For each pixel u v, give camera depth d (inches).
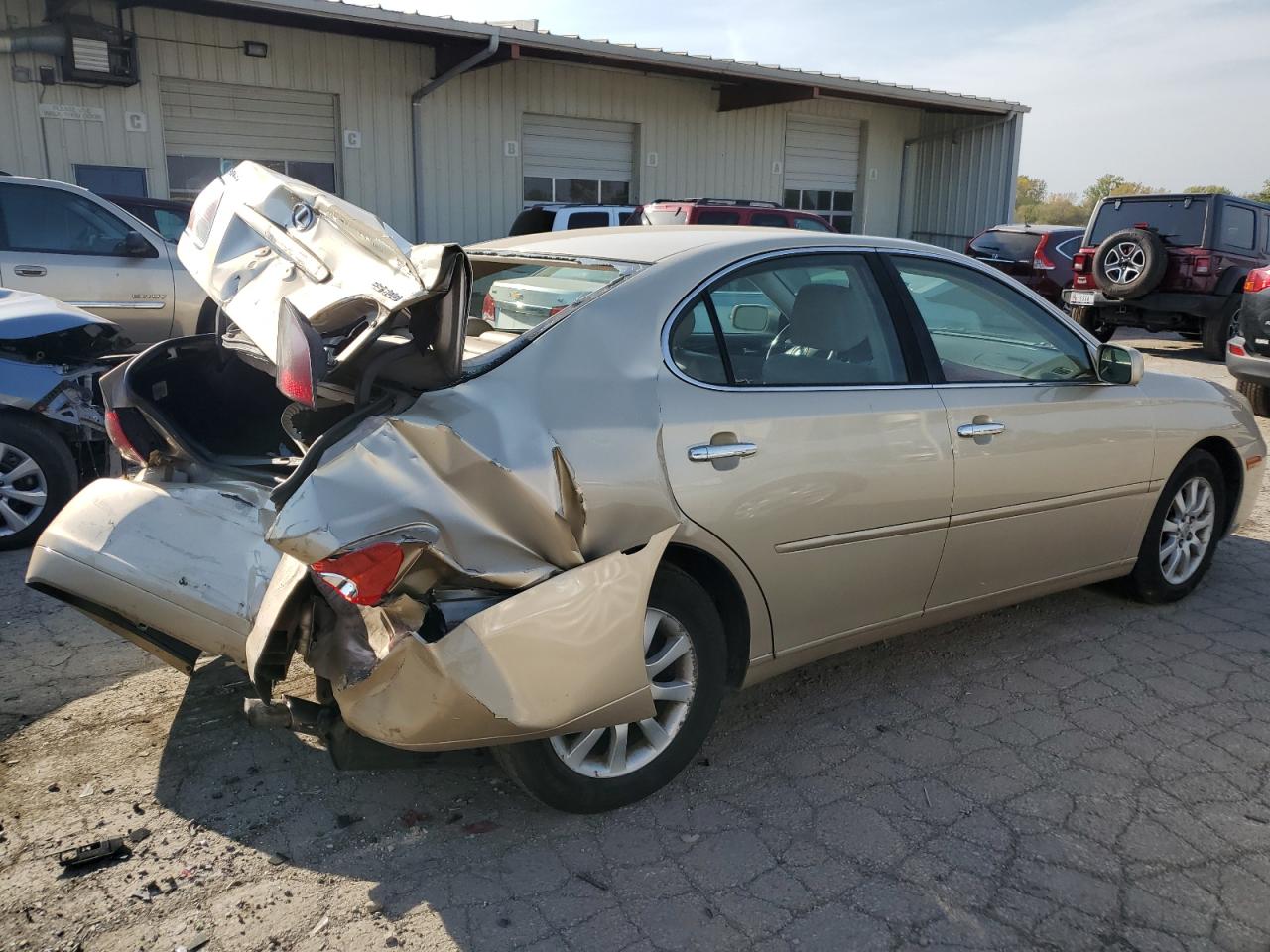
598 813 117.7
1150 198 511.2
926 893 105.0
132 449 131.2
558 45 580.4
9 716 136.8
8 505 204.8
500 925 99.3
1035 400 152.6
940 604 148.1
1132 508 170.6
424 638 99.4
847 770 128.6
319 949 95.7
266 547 112.7
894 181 895.1
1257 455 193.6
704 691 121.9
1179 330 514.9
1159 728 139.9
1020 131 836.6
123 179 527.5
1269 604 187.6
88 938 96.2
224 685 146.9
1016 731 138.7
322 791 121.6
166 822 114.6
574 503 105.3
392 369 110.8
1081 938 98.9
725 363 123.8
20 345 208.4
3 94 488.1
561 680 102.7
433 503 99.3
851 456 129.4
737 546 120.3
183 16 527.2
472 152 641.0
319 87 577.0
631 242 137.2
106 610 123.9
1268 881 107.7
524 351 111.3
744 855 111.0
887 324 141.2
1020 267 618.2
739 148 777.6
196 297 331.3
